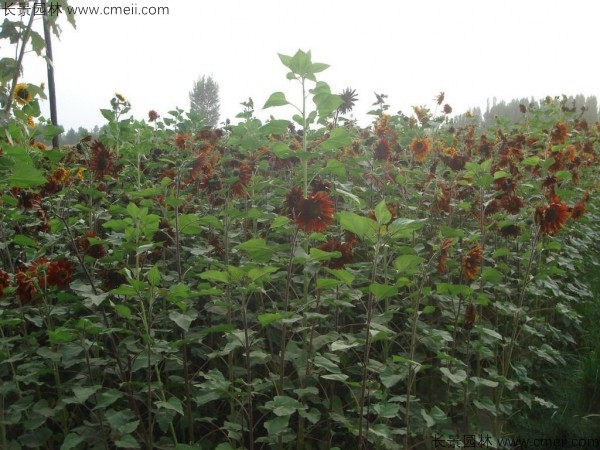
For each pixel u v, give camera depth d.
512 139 5.95
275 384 2.71
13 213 3.33
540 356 3.60
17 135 3.19
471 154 6.18
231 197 4.23
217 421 3.18
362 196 4.57
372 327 2.40
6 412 2.55
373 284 2.33
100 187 4.54
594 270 6.04
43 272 2.66
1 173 3.13
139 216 2.55
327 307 3.68
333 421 2.96
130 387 2.65
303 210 2.57
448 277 3.84
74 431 2.58
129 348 2.62
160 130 6.91
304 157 2.95
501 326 4.20
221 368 3.41
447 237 3.40
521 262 4.05
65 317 3.25
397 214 4.23
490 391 3.61
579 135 7.45
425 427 2.78
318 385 3.25
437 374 3.60
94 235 2.99
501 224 3.73
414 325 2.83
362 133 5.67
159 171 5.45
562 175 3.96
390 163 4.88
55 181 3.47
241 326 3.49
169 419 2.47
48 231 3.46
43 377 3.26
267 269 2.28
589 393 3.59
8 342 2.75
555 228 3.26
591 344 4.30
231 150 5.06
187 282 3.52
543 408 3.49
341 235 3.69
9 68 2.74
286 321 2.42
